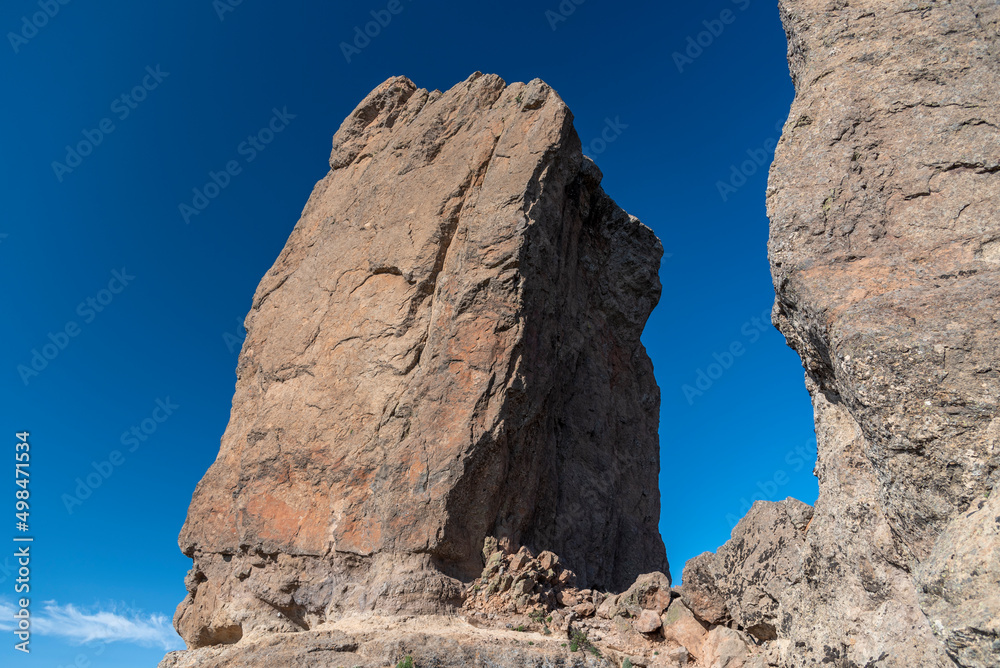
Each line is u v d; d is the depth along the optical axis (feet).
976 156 26.03
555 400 63.46
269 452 59.98
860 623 25.72
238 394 69.05
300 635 44.91
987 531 18.84
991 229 24.63
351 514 53.57
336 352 61.26
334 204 72.95
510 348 53.31
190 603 60.90
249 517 58.13
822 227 26.96
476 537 51.24
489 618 47.85
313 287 67.15
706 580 41.73
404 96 77.00
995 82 26.99
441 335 55.42
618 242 79.41
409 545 49.26
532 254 55.93
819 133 28.96
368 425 56.39
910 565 23.40
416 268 59.82
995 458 20.42
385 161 70.44
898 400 22.18
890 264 25.29
